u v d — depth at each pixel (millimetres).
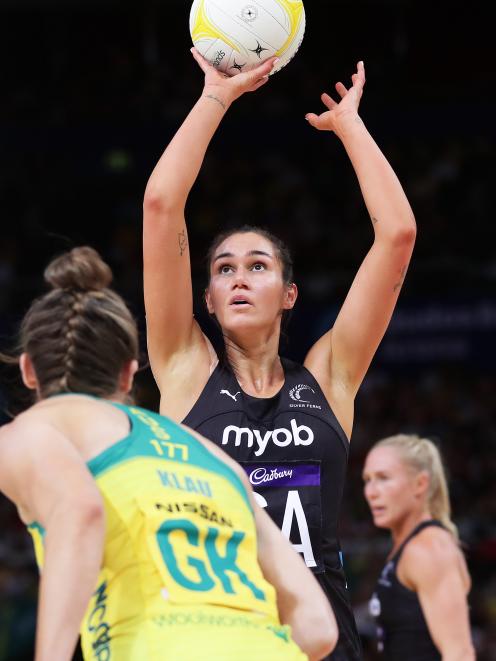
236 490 7145
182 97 49188
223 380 10133
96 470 6605
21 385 9586
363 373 10422
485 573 30391
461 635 13352
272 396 10094
